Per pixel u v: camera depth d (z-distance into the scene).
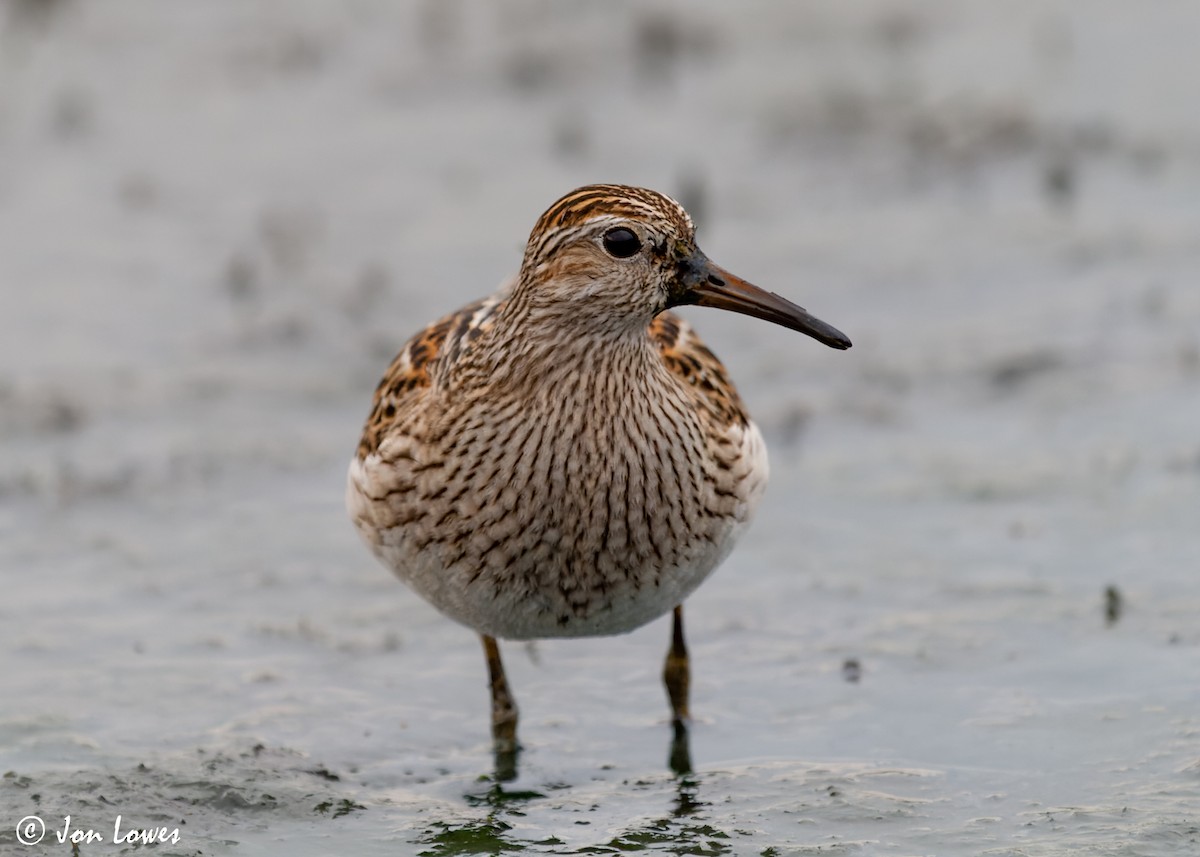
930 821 9.42
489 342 9.50
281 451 14.63
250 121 21.62
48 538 13.23
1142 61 22.22
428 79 22.69
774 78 22.50
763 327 16.86
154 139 21.06
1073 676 10.93
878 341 16.31
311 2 24.95
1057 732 10.30
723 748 10.46
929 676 11.08
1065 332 16.19
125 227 18.94
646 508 9.52
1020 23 23.98
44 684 11.20
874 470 14.02
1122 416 14.59
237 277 17.58
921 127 20.69
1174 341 15.82
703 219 18.81
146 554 13.02
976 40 23.50
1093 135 20.27
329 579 12.73
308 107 22.02
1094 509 13.11
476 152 20.64
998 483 13.61
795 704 10.88
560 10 24.81
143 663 11.51
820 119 21.09
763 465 10.30
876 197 19.34
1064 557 12.47
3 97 21.95
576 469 9.39
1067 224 18.45
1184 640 11.25
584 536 9.52
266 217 19.08
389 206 19.31
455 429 9.51
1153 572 12.16
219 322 16.91
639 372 9.44
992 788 9.75
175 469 14.35
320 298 17.31
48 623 11.99
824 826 9.45
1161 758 9.93
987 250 17.97
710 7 25.09
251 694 11.16
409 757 10.45
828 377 15.71
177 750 10.41
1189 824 9.19
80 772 10.04
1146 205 18.80
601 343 9.32
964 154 20.06
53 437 14.85
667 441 9.48
